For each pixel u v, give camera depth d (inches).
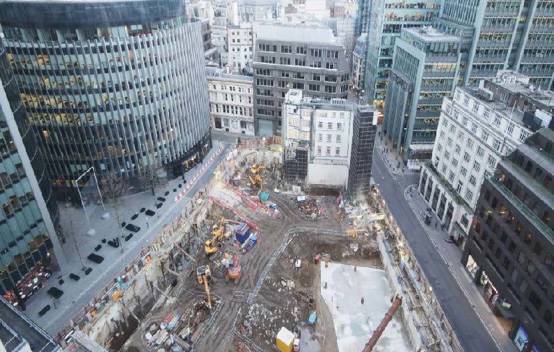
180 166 4475.9
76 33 3373.5
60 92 3555.6
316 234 3666.3
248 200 4074.8
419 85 4525.1
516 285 2598.4
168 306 2970.0
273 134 5585.6
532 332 2439.7
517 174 2682.1
